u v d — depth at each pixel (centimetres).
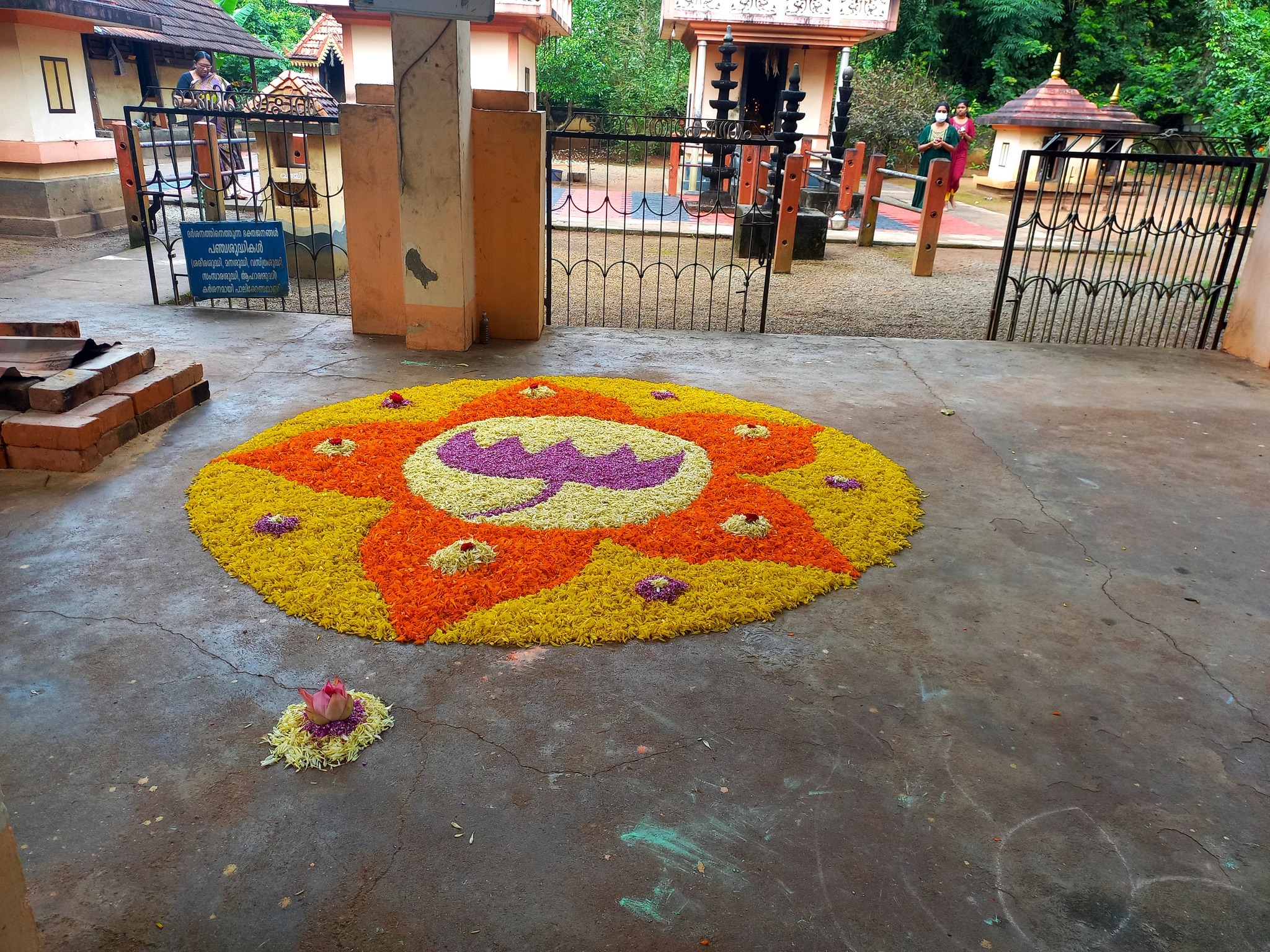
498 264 630
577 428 464
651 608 304
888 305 860
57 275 800
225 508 361
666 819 218
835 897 198
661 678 271
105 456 414
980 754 245
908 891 200
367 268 633
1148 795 232
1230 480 438
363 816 215
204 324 655
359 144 601
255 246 679
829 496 396
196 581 313
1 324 493
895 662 285
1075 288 713
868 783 233
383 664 272
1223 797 232
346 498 375
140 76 1831
